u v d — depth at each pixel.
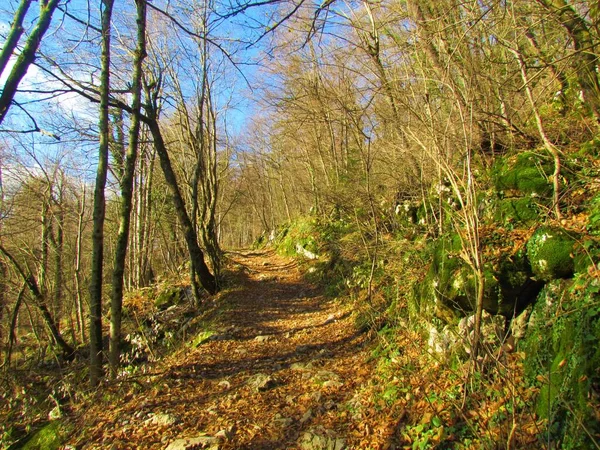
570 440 2.47
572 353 2.75
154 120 10.81
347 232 12.38
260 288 13.32
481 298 3.39
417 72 5.26
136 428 4.67
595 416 2.38
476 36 4.61
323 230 16.67
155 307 13.10
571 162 4.35
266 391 5.37
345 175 9.99
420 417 3.74
